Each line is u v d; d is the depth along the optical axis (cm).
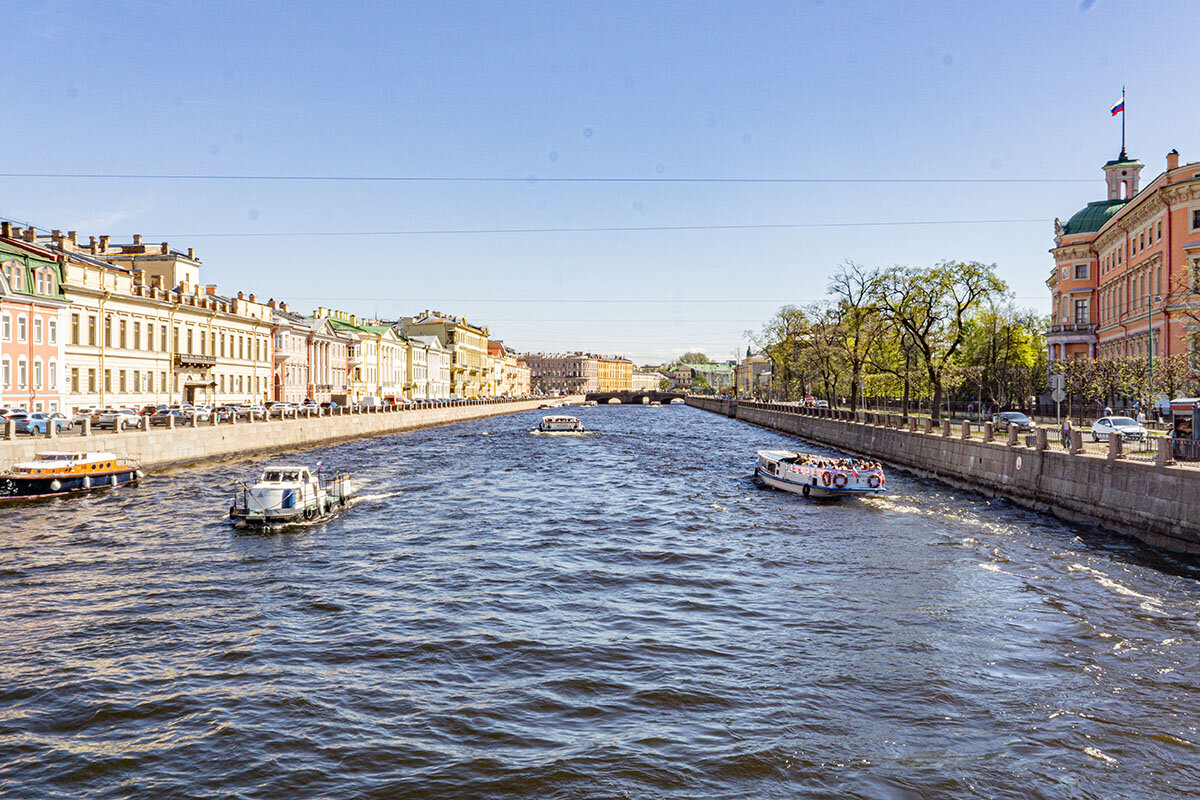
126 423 4525
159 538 2600
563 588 2016
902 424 5247
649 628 1695
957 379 7144
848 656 1523
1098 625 1694
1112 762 1112
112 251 7900
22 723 1229
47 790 1038
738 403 13850
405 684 1381
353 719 1241
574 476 4497
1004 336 8644
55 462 3431
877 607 1848
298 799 1014
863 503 3453
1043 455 3141
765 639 1623
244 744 1156
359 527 2830
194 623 1712
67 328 5562
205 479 4056
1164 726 1220
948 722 1236
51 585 2017
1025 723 1232
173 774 1076
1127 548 2430
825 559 2348
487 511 3203
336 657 1509
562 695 1336
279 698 1316
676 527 2877
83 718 1244
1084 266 7456
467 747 1151
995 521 2956
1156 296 5609
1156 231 5644
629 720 1243
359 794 1025
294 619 1744
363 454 5781
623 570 2208
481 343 19138
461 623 1714
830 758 1122
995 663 1481
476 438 7862
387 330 12619
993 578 2098
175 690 1352
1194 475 2272
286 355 9131
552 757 1120
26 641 1595
